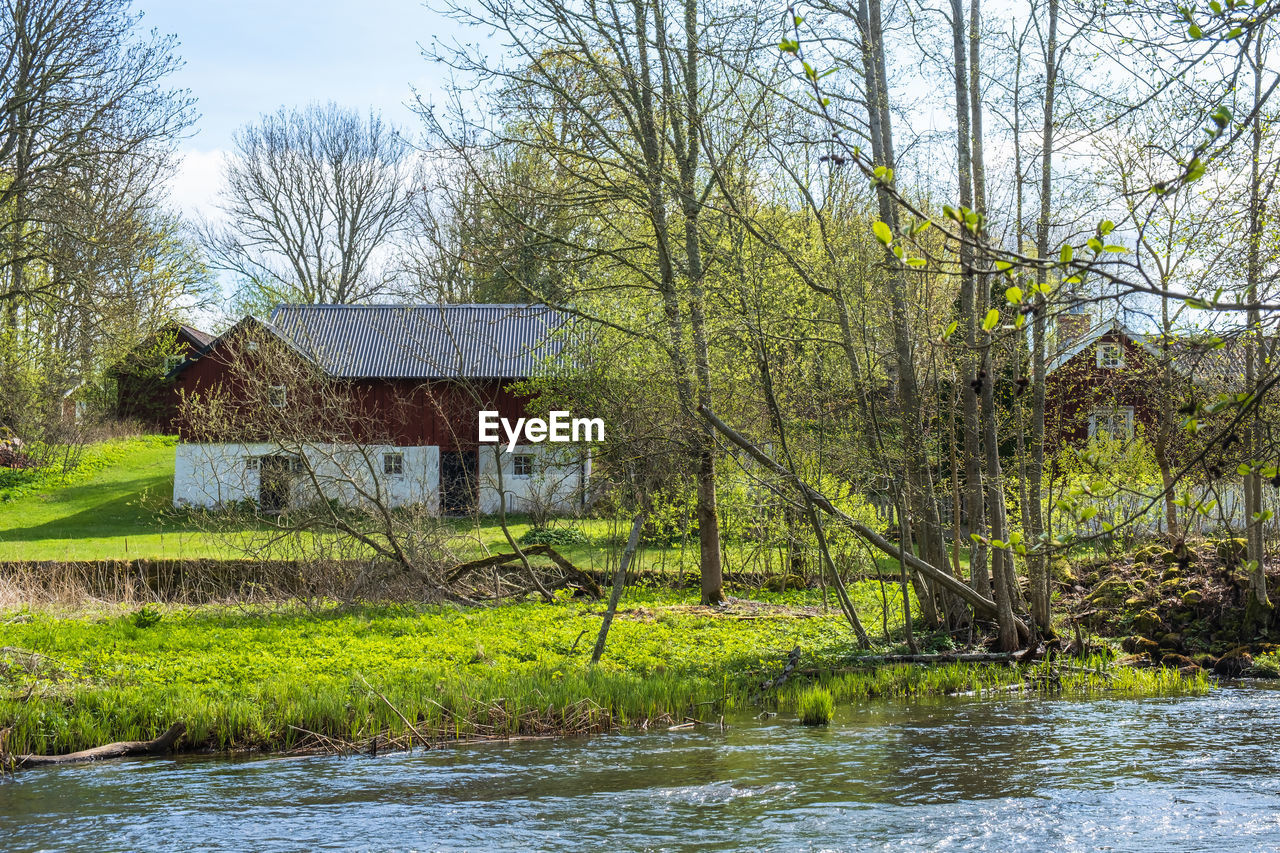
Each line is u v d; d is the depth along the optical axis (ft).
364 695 42.68
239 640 57.62
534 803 30.94
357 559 78.54
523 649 56.65
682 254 75.82
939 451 66.18
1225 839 27.37
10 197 108.68
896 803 30.83
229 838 27.66
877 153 61.41
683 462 76.38
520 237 71.87
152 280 133.18
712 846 26.91
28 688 42.55
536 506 99.09
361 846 27.04
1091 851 26.45
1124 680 53.31
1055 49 57.00
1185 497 19.11
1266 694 50.39
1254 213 33.19
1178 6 19.11
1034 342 55.06
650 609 73.61
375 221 190.08
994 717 44.21
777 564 92.48
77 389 161.48
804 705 44.65
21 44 106.32
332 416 82.43
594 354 84.99
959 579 64.90
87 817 29.53
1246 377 39.63
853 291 58.95
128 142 108.88
